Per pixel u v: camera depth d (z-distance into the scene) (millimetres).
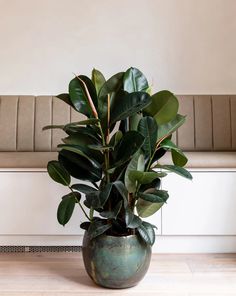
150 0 2166
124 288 1254
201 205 1599
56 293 1218
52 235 1614
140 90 1327
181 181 1594
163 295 1205
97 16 2170
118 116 1195
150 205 1289
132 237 1235
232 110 2123
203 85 2168
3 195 1588
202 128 2105
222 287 1271
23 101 2107
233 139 2102
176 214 1597
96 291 1235
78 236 1623
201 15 2172
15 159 1599
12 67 2158
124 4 2166
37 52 2166
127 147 1198
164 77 2172
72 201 1340
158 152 1324
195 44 2160
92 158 1256
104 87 1290
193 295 1205
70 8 2164
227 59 2172
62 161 1310
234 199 1604
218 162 1596
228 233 1604
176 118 1308
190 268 1453
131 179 1208
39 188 1598
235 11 2160
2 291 1229
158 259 1558
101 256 1219
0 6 2148
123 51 2174
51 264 1497
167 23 2174
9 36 2152
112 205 1276
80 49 2170
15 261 1530
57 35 2166
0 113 2082
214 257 1581
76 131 1266
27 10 2154
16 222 1593
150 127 1229
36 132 2070
